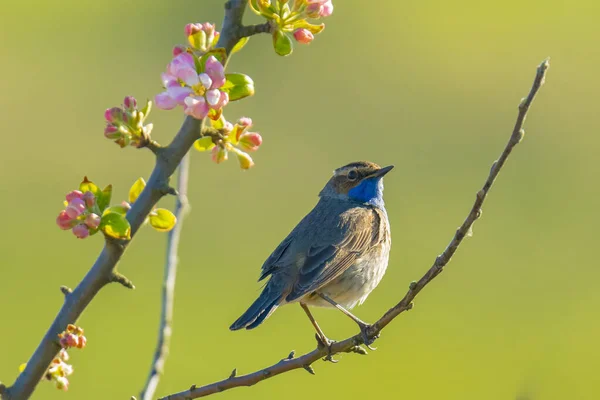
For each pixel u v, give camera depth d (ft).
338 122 64.90
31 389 14.71
